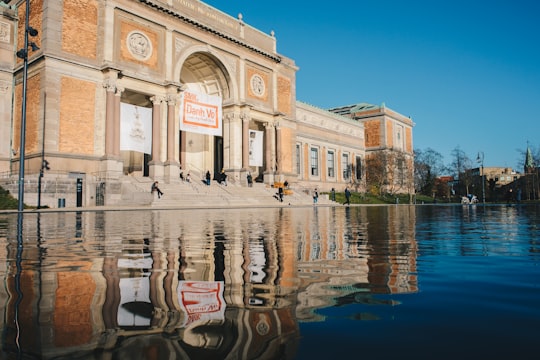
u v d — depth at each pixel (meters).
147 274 3.51
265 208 26.94
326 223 11.82
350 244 6.09
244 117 41.53
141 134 32.62
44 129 27.53
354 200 53.72
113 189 27.67
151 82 33.09
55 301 2.48
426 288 2.89
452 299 2.53
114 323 1.99
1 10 31.05
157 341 1.71
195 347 1.63
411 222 12.34
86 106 29.52
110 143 29.86
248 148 41.56
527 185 75.62
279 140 45.97
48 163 27.42
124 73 31.14
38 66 28.67
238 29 41.84
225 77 41.28
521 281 3.16
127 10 31.83
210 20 38.69
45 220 13.04
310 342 1.68
